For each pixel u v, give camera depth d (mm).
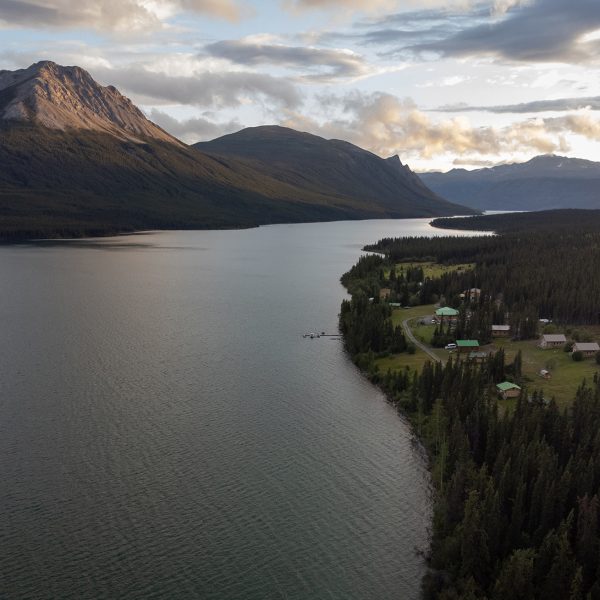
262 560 76250
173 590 70812
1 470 94500
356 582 73188
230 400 125875
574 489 78688
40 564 74125
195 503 87375
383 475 97000
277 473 96375
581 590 66500
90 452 101125
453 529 78688
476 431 97250
